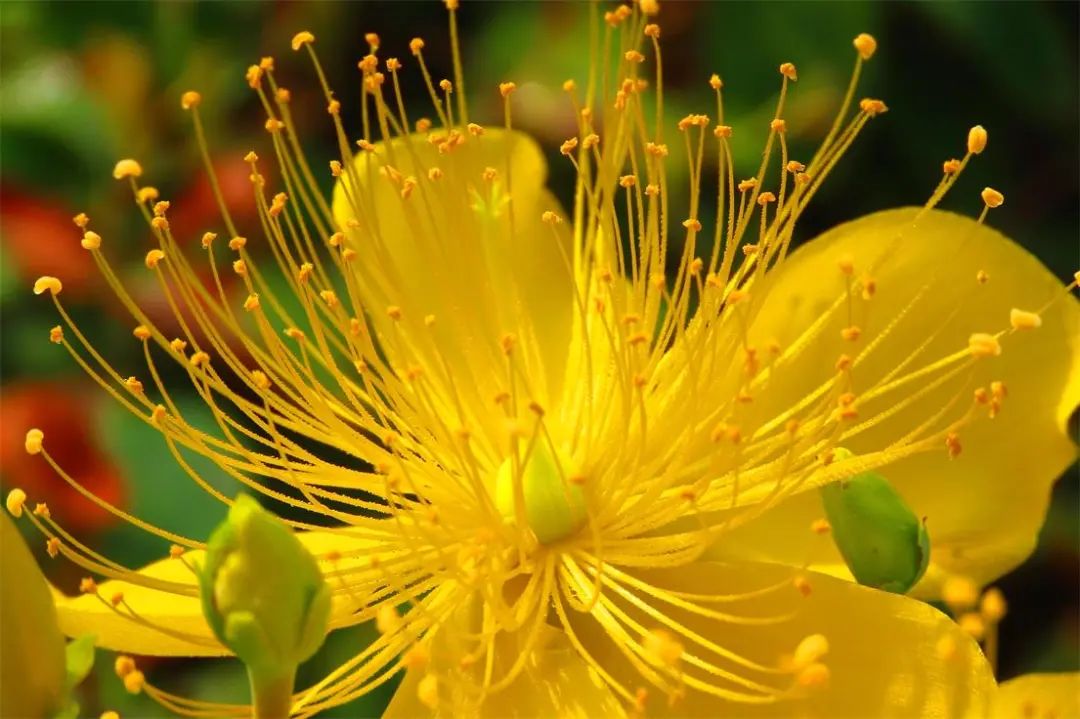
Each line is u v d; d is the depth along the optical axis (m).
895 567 0.27
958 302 0.28
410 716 0.27
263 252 0.34
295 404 0.32
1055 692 0.26
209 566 0.25
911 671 0.26
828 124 0.34
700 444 0.28
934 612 0.26
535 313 0.29
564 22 0.35
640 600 0.27
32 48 0.35
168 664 0.32
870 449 0.28
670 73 0.34
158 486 0.32
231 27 0.35
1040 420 0.28
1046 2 0.34
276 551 0.25
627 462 0.28
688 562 0.27
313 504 0.27
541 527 0.27
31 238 0.33
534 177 0.29
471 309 0.28
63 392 0.32
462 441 0.27
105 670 0.32
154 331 0.27
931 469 0.28
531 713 0.27
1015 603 0.33
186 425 0.27
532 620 0.27
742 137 0.34
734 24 0.34
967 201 0.35
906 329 0.28
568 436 0.28
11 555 0.26
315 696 0.27
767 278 0.27
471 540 0.27
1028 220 0.35
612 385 0.28
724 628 0.27
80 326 0.33
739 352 0.28
